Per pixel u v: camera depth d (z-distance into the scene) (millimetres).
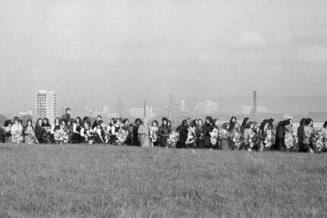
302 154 29172
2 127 39062
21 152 27984
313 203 15094
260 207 14516
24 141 37656
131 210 13844
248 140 33844
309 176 20000
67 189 16984
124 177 19297
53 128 37281
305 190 17188
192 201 15336
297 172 21078
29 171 20672
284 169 21938
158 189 17047
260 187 17547
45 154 27062
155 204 14742
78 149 30000
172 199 15633
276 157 26672
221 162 24031
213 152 29328
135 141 36438
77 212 13906
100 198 15445
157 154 27469
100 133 37156
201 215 13562
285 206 14695
